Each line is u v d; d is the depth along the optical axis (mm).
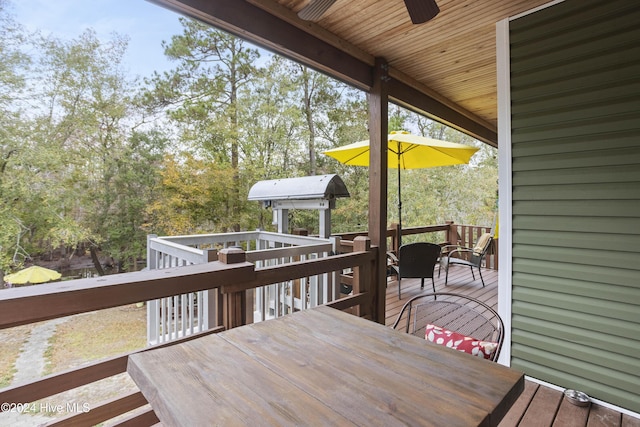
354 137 13180
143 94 9914
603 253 2016
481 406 813
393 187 14180
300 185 3354
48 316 1093
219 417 764
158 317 2865
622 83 1927
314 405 811
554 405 2029
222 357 1066
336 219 13133
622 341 1958
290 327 1335
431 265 4246
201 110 9906
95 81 9227
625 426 1827
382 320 2834
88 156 9156
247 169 10484
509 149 2391
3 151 7949
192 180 9586
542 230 2252
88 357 4707
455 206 15102
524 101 2316
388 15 2393
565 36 2131
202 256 2102
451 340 1502
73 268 9805
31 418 3041
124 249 9898
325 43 2635
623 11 1920
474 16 2391
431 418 764
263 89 11516
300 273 1972
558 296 2191
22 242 8266
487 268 6156
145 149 9984
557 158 2174
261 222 10742
